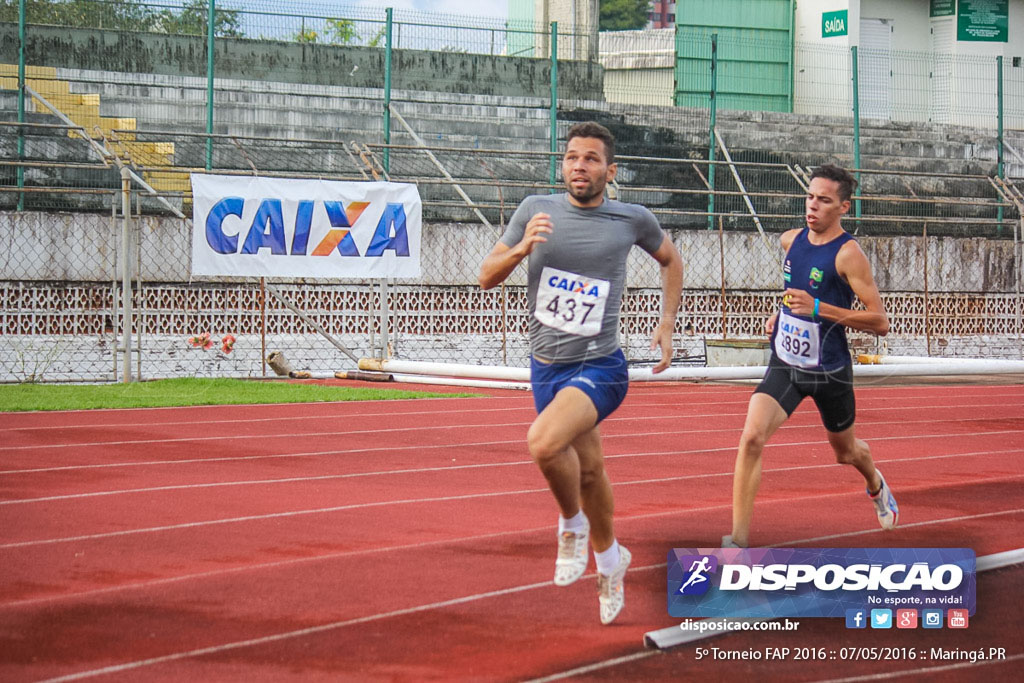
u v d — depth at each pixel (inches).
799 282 279.3
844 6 1475.1
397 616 218.2
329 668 188.4
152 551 273.6
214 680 182.4
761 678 185.8
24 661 190.9
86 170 951.6
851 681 185.3
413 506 335.9
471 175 1062.4
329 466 414.0
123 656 193.8
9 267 821.9
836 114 1482.5
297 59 1162.6
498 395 698.2
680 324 1006.4
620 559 216.1
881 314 267.4
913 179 1243.2
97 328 843.4
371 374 781.3
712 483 386.6
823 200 274.4
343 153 1039.6
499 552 272.8
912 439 518.3
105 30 1090.1
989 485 382.6
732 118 1307.8
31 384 737.0
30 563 260.4
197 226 709.3
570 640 204.5
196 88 1079.6
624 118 1240.8
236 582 243.3
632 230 221.9
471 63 1232.8
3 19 1062.4
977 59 1448.1
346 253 743.1
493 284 221.9
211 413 575.8
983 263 1098.7
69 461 415.5
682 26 1472.7
